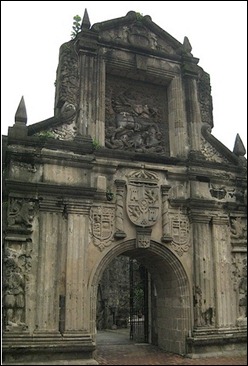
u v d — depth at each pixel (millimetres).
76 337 13180
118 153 15539
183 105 17594
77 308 13492
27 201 13812
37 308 13094
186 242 15945
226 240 16500
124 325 30141
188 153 16922
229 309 15789
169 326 16328
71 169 14648
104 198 14984
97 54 16469
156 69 17547
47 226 13820
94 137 15469
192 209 16078
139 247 15055
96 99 15883
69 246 13891
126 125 16922
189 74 17906
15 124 14328
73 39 16562
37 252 13539
